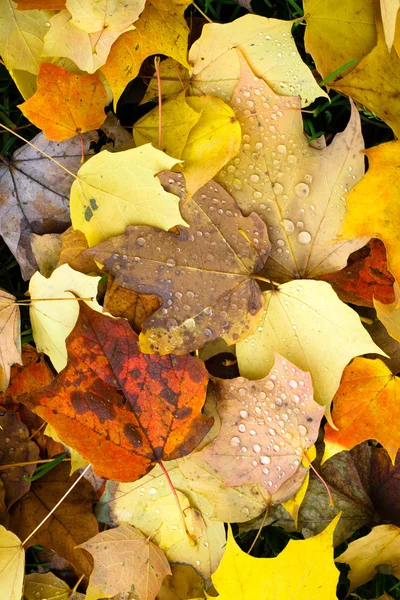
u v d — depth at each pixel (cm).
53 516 70
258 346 67
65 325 67
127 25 65
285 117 67
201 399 66
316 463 70
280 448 67
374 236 66
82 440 65
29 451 70
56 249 68
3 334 68
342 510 70
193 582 69
